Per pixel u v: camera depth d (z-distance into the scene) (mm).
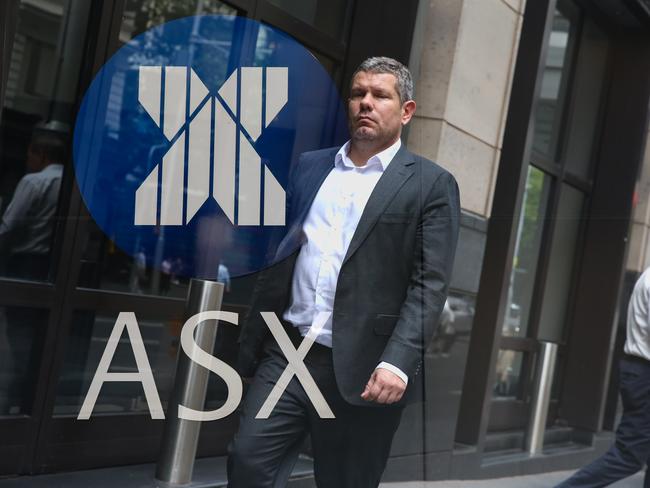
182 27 2861
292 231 1989
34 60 2400
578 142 2914
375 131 1934
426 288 1868
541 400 1733
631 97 2361
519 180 3281
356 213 1910
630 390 1615
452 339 1953
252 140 3021
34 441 2320
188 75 2863
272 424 1951
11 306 2342
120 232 2562
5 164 2314
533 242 2021
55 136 2436
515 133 3287
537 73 3404
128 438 2232
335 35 3625
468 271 2041
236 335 2178
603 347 1703
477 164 3318
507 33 3434
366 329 1873
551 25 3344
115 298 2465
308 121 3303
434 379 1890
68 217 2447
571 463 1678
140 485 2178
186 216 2693
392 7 3578
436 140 3328
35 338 2393
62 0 2479
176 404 2189
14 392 2340
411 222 1882
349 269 1893
